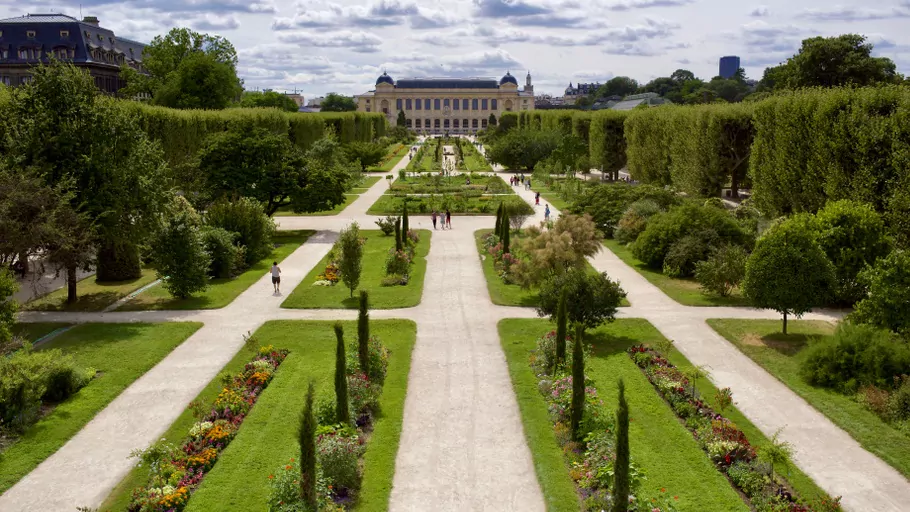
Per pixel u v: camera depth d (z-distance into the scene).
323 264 58.22
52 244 41.47
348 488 23.50
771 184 60.94
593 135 126.56
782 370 33.91
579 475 24.02
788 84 105.88
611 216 68.75
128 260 52.75
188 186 68.38
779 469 24.58
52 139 42.50
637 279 52.97
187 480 23.52
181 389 31.89
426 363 35.56
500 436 27.62
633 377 33.25
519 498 23.27
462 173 129.88
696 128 83.75
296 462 23.06
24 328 40.50
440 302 46.97
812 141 54.78
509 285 51.03
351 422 26.95
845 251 43.41
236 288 50.22
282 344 38.06
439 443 27.02
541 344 35.41
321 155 103.00
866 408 29.47
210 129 82.38
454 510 22.52
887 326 33.56
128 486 23.53
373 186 115.25
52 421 28.39
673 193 70.25
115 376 33.16
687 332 40.22
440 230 75.50
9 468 24.83
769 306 38.28
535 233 48.50
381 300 46.88
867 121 49.84
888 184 47.50
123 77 131.25
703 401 29.92
